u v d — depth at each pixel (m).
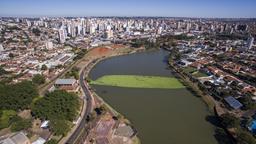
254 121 182.00
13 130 164.50
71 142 156.88
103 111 199.75
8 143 139.50
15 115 179.62
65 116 181.62
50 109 182.75
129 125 179.00
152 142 159.75
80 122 184.38
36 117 186.62
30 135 159.88
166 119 193.75
